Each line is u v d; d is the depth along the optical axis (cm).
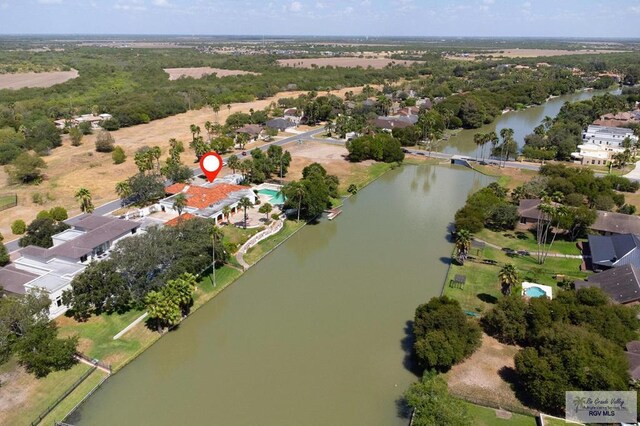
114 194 13575
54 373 6550
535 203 11950
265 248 10638
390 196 14612
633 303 7781
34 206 12512
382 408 6222
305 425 5931
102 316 7831
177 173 13962
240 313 8319
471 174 16925
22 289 7838
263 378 6756
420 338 6912
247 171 14762
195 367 6988
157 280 8044
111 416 6038
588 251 10406
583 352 6056
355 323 8031
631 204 13012
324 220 12556
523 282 8750
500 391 6356
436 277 9531
